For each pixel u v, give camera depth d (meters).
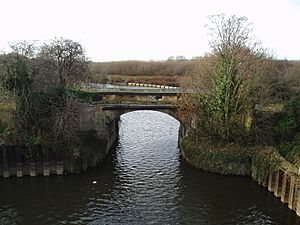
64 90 54.97
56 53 60.66
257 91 55.91
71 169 50.47
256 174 48.22
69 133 50.97
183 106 60.66
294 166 43.50
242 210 39.19
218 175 50.69
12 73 50.19
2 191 44.06
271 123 55.78
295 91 62.59
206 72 57.31
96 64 184.38
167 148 65.31
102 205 40.06
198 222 36.16
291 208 39.06
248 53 55.78
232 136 53.91
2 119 52.25
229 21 54.09
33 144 48.94
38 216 37.25
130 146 66.56
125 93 67.38
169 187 45.78
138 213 38.06
